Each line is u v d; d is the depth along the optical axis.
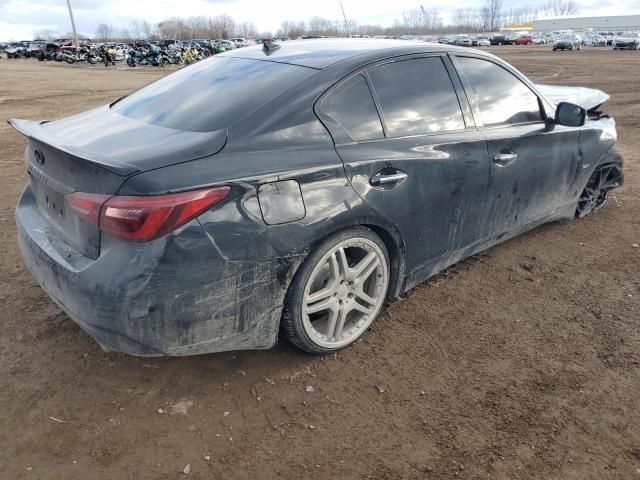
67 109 12.54
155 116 2.81
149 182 2.17
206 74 3.19
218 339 2.44
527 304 3.51
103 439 2.35
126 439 2.35
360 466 2.24
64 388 2.64
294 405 2.57
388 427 2.45
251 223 2.35
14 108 12.57
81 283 2.27
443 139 3.16
